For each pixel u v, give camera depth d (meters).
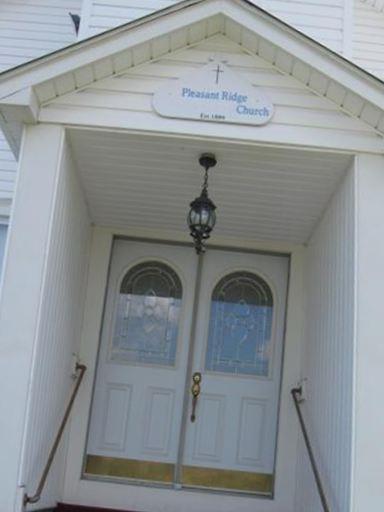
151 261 6.38
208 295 6.30
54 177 4.43
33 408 4.23
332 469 4.55
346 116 4.53
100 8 5.64
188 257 6.37
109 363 6.15
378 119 4.43
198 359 6.16
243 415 6.08
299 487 5.67
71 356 5.73
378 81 4.27
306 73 4.46
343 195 4.79
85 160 5.03
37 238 4.32
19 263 4.27
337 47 5.95
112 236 6.33
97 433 6.01
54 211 4.44
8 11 6.77
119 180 5.35
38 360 4.28
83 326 6.10
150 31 4.39
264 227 6.00
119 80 4.57
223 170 5.01
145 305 6.29
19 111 4.36
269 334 6.26
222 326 6.26
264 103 4.53
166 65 4.59
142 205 5.81
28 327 4.17
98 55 4.35
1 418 4.03
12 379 4.09
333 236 5.09
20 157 4.44
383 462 4.00
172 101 4.53
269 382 6.15
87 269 6.20
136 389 6.11
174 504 5.79
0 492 3.94
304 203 5.42
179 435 6.02
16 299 4.20
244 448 6.02
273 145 4.50
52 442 5.14
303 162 4.72
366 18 6.80
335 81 4.34
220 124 4.51
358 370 4.14
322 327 5.25
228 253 6.39
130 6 5.64
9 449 4.00
